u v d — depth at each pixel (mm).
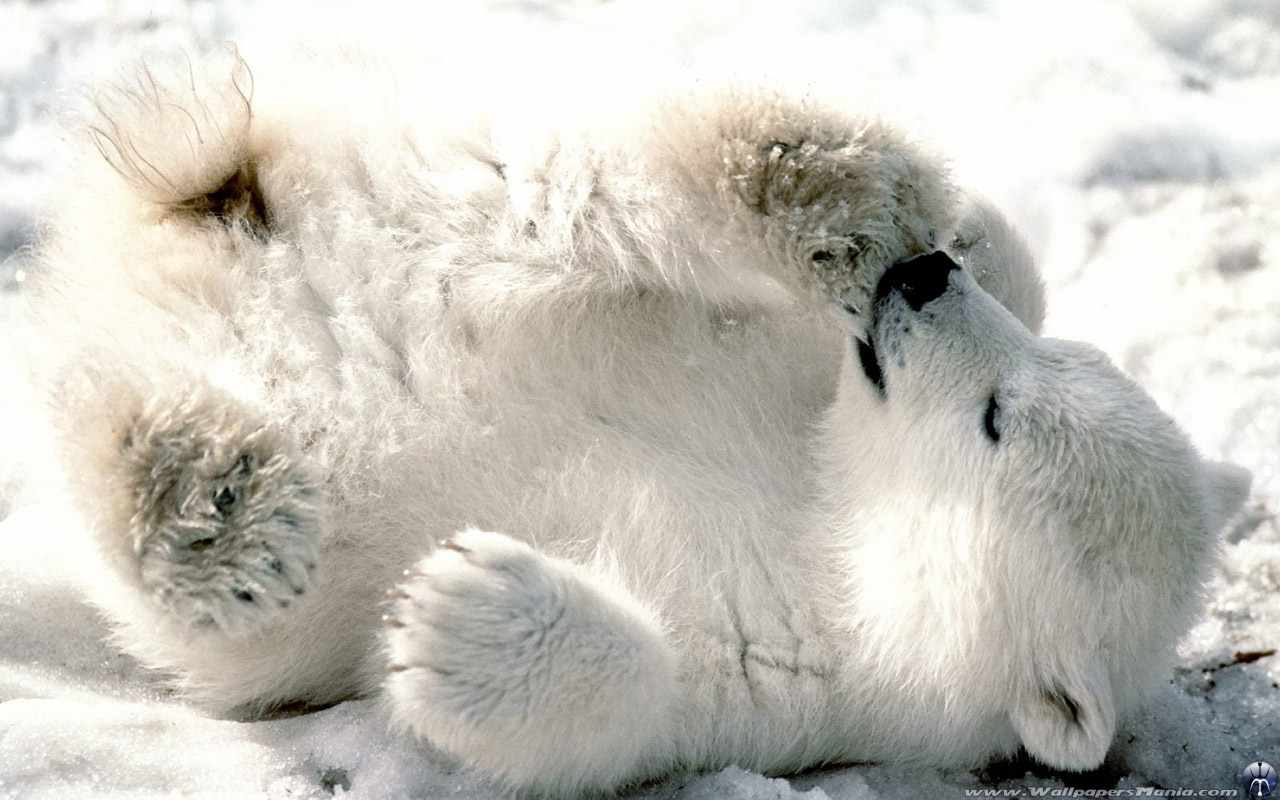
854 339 6391
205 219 6242
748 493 6449
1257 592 7973
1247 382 9211
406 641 5492
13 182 9938
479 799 5871
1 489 7863
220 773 5891
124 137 6250
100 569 5980
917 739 6527
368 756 5957
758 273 6434
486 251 6336
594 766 5902
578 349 6480
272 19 11312
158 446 5445
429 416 6172
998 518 6051
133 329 6008
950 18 11891
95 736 5965
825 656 6367
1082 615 6051
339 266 6215
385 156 6398
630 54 7176
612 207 6426
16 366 6715
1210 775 6859
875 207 6078
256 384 6012
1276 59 11602
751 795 5984
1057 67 11445
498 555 5570
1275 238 10195
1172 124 11023
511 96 6574
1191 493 6129
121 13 11305
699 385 6621
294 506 5539
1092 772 6793
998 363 6086
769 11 11758
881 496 6332
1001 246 7430
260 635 6020
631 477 6301
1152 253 10133
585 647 5590
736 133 6172
